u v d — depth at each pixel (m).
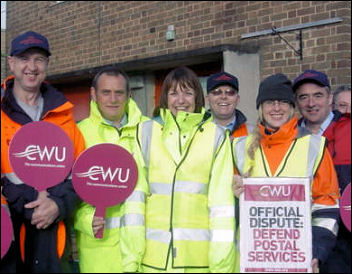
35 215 1.95
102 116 2.32
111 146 2.03
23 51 2.08
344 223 2.15
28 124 1.98
